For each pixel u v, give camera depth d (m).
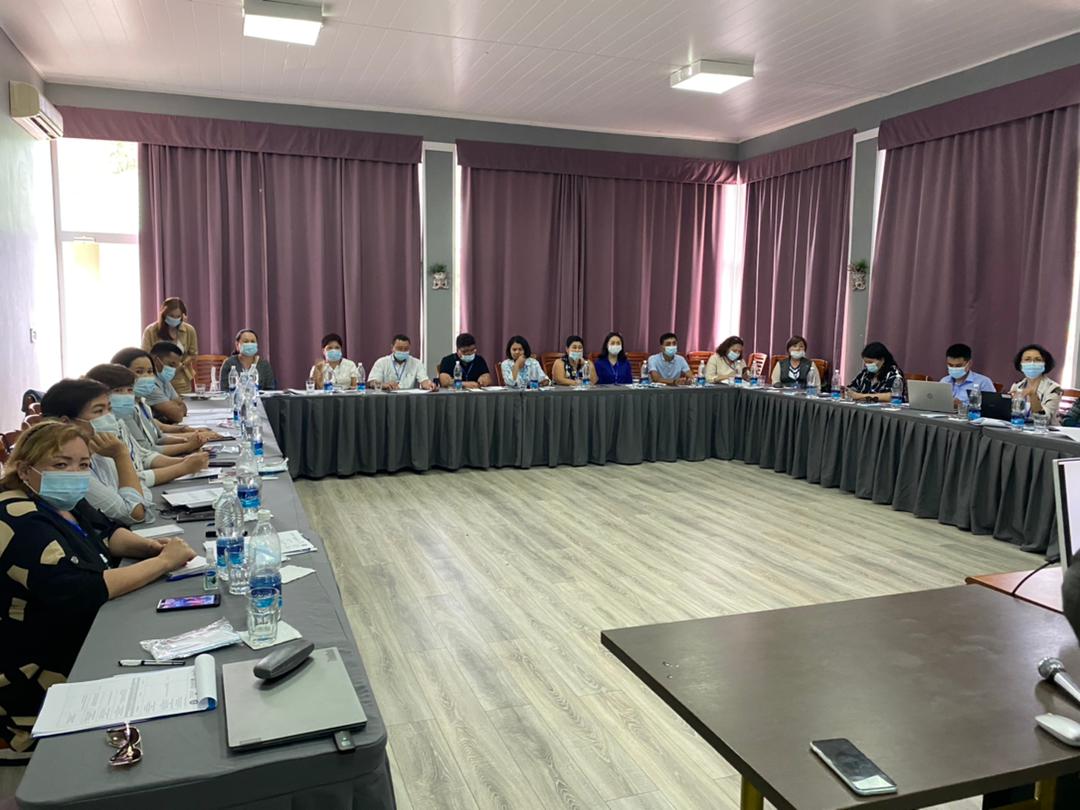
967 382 5.12
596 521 4.65
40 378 6.13
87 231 6.79
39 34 5.22
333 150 7.11
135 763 1.08
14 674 1.72
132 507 2.28
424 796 2.01
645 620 3.17
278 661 1.32
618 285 8.30
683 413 6.50
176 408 4.25
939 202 6.05
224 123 6.79
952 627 1.56
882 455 5.07
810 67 5.79
